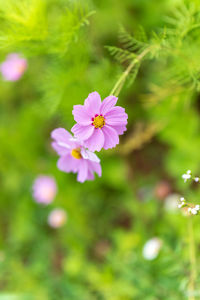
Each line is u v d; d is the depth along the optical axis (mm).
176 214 1127
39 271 1422
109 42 1185
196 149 1203
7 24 1066
